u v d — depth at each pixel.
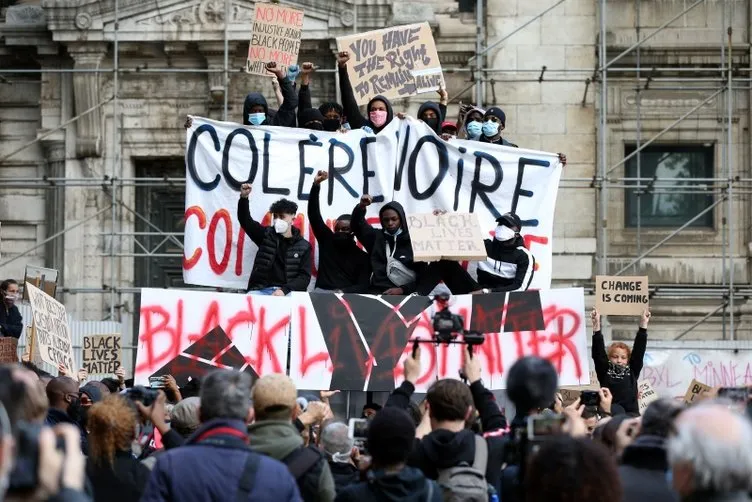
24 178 31.03
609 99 31.50
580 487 8.62
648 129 31.59
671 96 31.62
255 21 23.39
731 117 30.88
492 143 21.02
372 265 19.28
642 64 31.61
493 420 12.27
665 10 31.62
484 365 17.86
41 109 31.14
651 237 31.53
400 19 30.42
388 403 12.51
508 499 10.37
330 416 14.82
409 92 22.73
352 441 13.27
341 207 20.44
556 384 10.55
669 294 30.91
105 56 30.86
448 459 11.45
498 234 19.66
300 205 20.44
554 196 20.53
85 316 30.70
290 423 11.59
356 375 17.33
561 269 31.00
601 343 18.61
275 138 20.53
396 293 18.92
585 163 31.06
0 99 31.41
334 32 30.38
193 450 10.30
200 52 30.75
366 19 30.34
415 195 20.50
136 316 31.22
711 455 7.98
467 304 17.92
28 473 7.96
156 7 30.61
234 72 30.70
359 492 10.73
